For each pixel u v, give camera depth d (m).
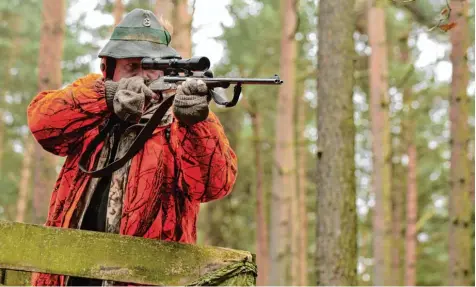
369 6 13.61
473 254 11.70
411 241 20.83
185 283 2.99
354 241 7.93
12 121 23.70
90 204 3.35
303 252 21.17
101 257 3.01
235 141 22.81
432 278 25.42
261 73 20.28
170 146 3.35
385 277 13.00
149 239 3.04
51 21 10.90
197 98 2.96
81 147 3.40
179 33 8.59
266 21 19.22
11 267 2.99
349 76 8.17
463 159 11.15
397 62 17.73
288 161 15.26
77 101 3.24
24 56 21.41
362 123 22.27
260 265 21.56
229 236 24.19
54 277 3.29
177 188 3.37
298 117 21.45
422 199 25.19
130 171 3.30
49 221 3.46
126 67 3.41
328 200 7.96
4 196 24.53
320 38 8.27
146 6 15.73
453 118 11.23
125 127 3.36
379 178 13.34
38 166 10.38
